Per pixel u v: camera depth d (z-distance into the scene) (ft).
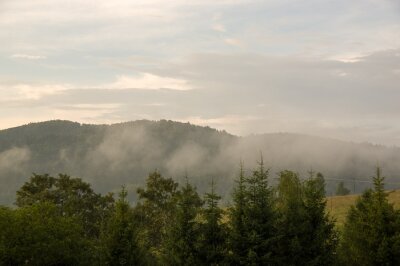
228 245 114.62
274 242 115.85
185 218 117.08
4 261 106.11
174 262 114.83
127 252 115.44
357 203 159.53
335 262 123.13
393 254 114.52
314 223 124.36
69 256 113.29
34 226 110.63
